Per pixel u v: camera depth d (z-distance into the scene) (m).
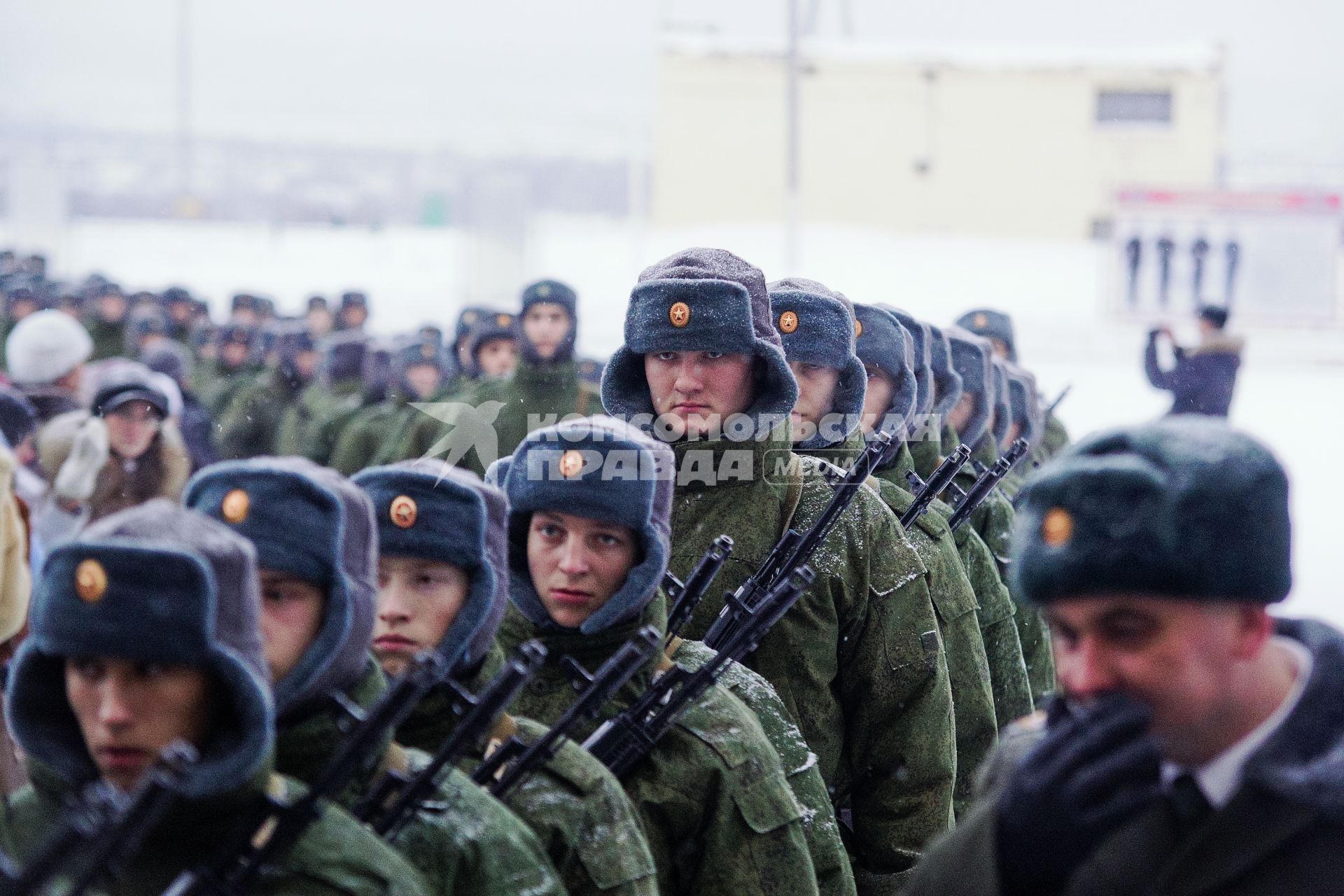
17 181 44.00
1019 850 2.95
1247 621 2.95
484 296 40.84
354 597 3.79
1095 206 53.22
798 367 6.81
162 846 3.31
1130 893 2.92
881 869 6.36
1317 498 21.25
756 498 6.16
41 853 3.02
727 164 53.34
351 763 3.35
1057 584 2.93
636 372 6.33
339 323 23.61
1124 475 2.89
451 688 4.42
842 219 53.38
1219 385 18.44
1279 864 2.89
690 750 4.91
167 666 3.20
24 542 7.18
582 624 4.98
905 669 6.23
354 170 50.97
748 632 4.85
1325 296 41.62
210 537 3.28
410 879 3.47
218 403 17.28
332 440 15.05
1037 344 40.62
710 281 6.05
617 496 4.91
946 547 6.92
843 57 53.00
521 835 4.01
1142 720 2.91
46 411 10.42
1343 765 2.89
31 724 3.35
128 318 21.11
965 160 53.25
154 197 48.25
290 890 3.34
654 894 4.46
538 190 50.66
